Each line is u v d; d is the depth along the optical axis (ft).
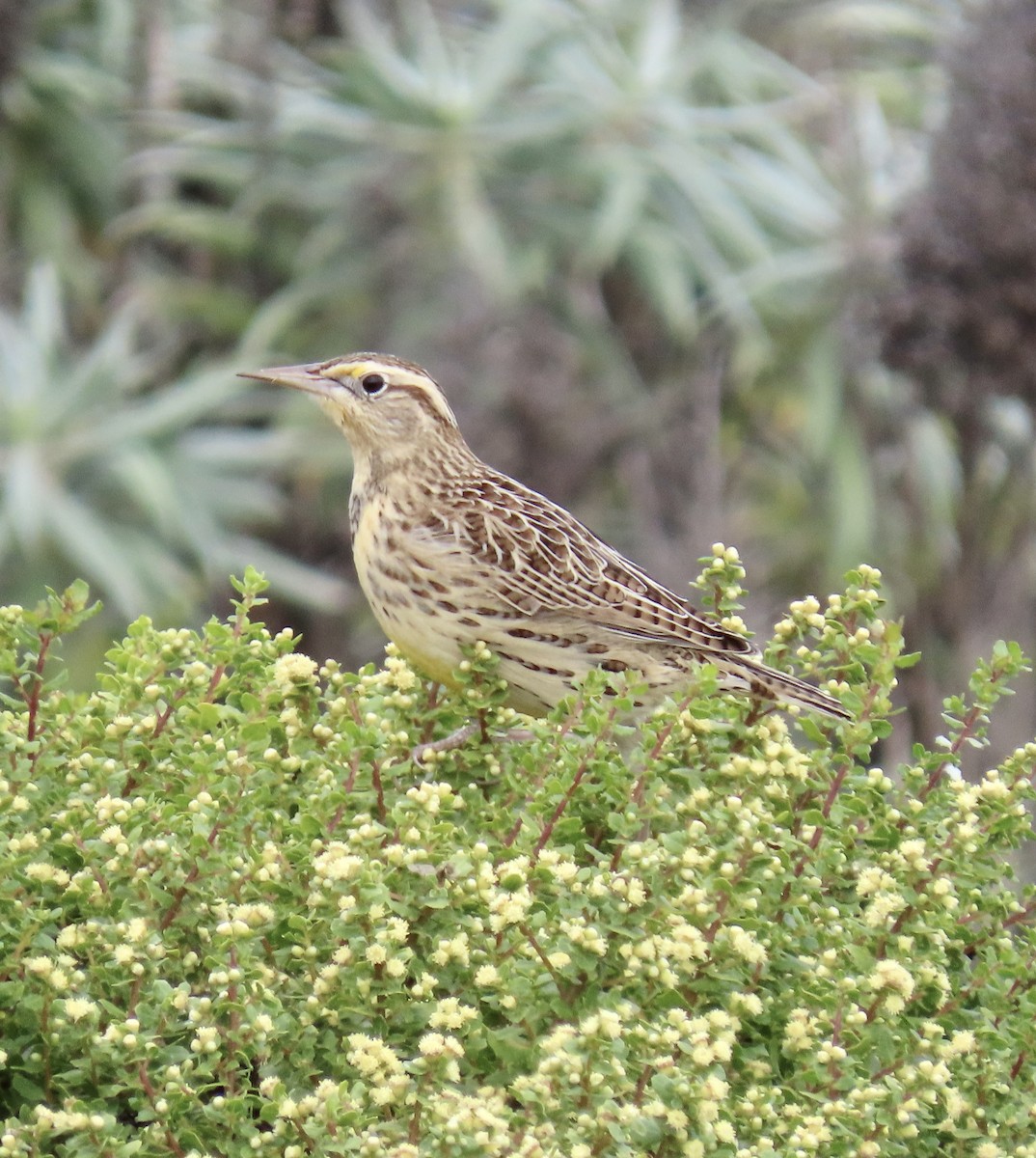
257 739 14.53
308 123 57.47
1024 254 47.55
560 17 58.39
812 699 17.12
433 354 56.24
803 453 58.23
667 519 58.34
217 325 59.52
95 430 50.88
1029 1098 13.85
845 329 53.62
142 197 61.77
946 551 54.90
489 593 20.27
